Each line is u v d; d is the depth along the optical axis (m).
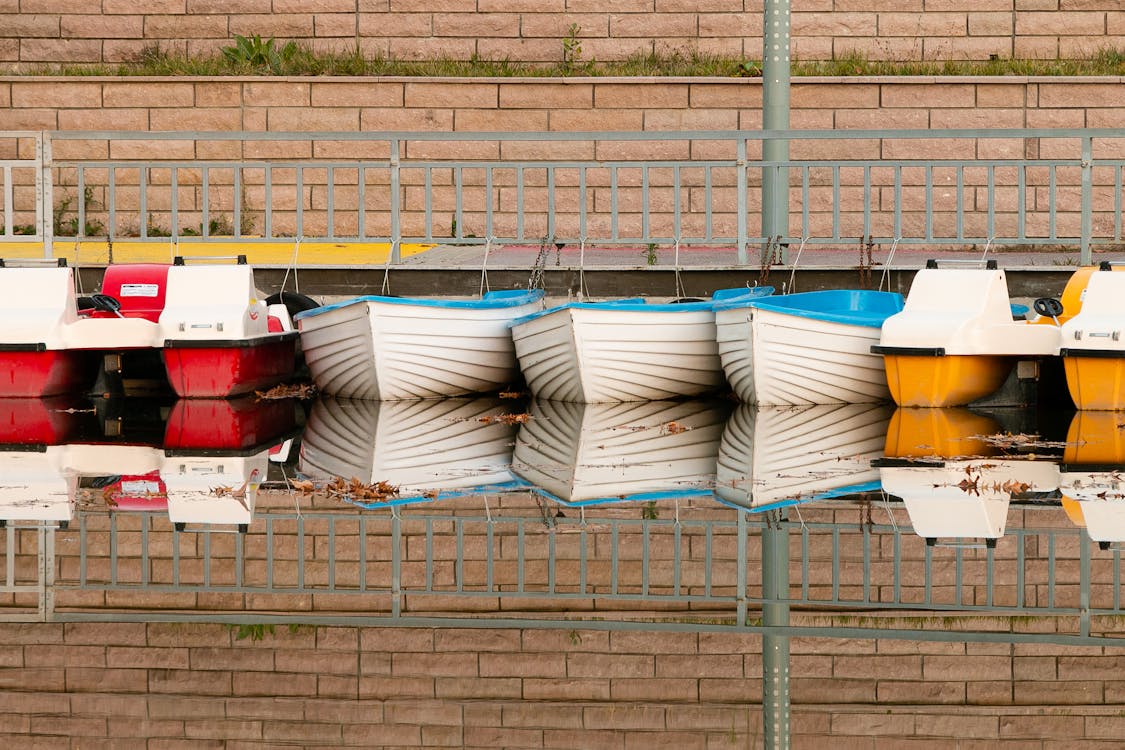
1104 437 13.76
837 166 16.28
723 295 16.67
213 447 13.65
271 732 7.11
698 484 11.85
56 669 7.92
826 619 8.63
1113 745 6.93
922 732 7.11
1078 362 14.80
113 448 13.55
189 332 15.91
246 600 9.04
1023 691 7.59
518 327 16.47
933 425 14.66
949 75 21.47
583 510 11.02
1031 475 11.91
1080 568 9.35
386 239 16.67
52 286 16.22
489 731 7.11
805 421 15.08
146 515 10.83
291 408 16.31
